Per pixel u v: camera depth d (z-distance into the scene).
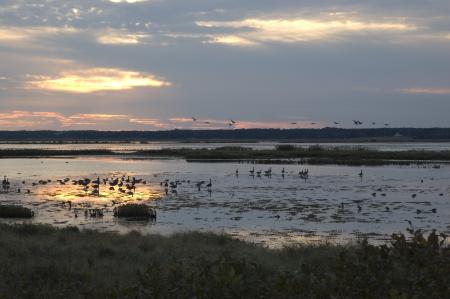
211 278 5.95
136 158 115.69
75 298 10.43
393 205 37.91
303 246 19.83
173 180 60.47
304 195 44.69
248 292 5.84
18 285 11.09
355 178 61.72
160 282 6.19
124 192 47.12
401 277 6.07
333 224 29.50
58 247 17.41
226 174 69.25
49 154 132.62
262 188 50.81
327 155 112.75
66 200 41.81
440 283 5.73
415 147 197.62
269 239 24.61
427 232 25.97
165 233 26.03
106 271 13.53
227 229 27.89
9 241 17.80
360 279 5.85
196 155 117.62
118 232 25.28
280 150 133.50
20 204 39.22
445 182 56.22
